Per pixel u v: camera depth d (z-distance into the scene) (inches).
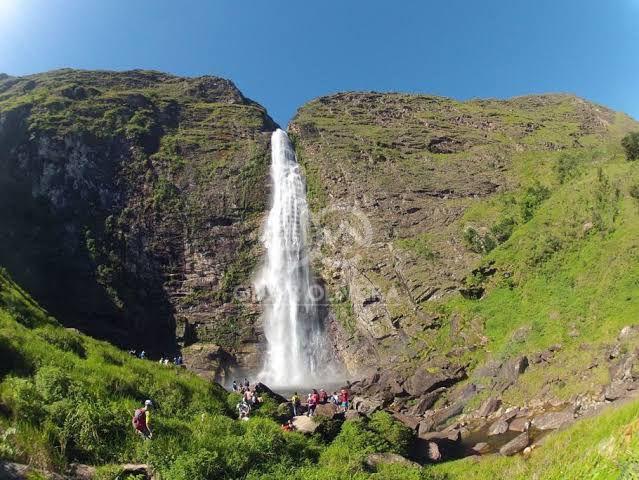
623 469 371.9
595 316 1166.3
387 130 2733.8
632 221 1352.1
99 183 2145.7
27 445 465.7
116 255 2011.6
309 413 988.6
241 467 603.2
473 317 1514.5
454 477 684.1
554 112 3339.1
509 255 1608.0
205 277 2105.1
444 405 1227.2
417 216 2124.8
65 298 1854.1
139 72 3078.2
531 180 2214.6
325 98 3154.5
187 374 1010.1
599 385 945.5
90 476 492.1
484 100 3550.7
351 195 2253.9
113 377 745.0
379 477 636.1
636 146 1788.9
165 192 2239.2
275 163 2456.9
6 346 657.6
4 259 1768.0
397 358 1614.2
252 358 1980.8
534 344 1222.9
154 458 549.6
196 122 2652.6
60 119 2222.0
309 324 2066.9
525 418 983.6
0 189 1930.4
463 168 2420.0
